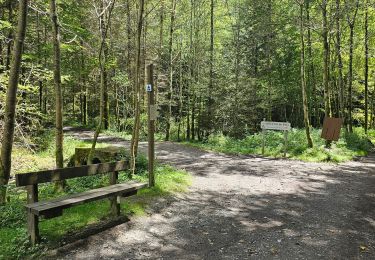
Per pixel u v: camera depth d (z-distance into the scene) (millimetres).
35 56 16469
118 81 27219
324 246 5547
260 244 5617
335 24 21688
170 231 6113
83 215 6320
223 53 28734
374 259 5082
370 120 37344
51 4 7840
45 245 5051
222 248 5445
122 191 6203
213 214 7168
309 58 27094
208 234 6043
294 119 39844
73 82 27328
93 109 41562
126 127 30922
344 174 11805
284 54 30266
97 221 6137
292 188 9656
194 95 26500
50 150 16344
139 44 10328
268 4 23875
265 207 7754
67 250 5039
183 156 16094
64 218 6117
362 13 23047
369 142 21203
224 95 25062
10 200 7355
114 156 10961
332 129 16797
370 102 38375
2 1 15172
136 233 5902
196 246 5512
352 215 7191
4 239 5105
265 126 16656
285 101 32844
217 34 30875
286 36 26875
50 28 18766
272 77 28391
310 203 8109
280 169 12688
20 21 7102
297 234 6074
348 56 24828
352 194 9016
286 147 16766
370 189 9602
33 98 22328
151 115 8555
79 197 5570
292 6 24906
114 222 6172
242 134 24578
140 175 10047
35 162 13391
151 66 8328
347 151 16750
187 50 29578
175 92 31922
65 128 32469
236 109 24656
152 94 8523
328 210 7543
